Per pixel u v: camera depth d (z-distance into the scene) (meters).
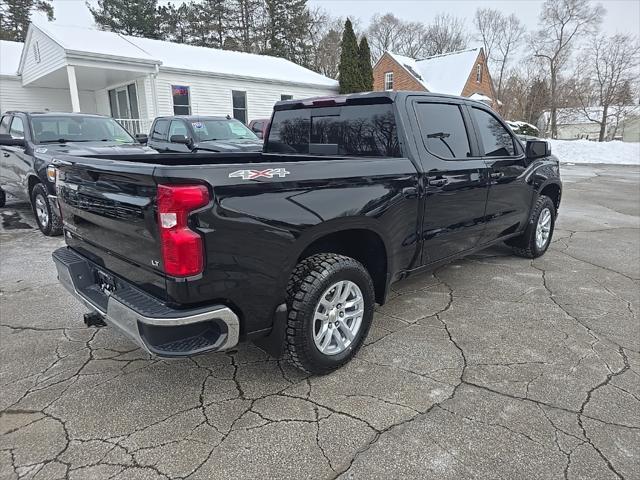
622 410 2.41
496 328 3.41
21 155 6.52
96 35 16.61
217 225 2.08
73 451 2.11
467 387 2.63
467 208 3.71
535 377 2.73
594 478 1.95
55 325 3.46
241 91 17.73
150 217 2.08
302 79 19.89
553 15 41.00
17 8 37.00
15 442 2.17
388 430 2.26
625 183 13.51
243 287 2.24
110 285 2.64
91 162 2.46
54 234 6.17
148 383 2.68
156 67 14.18
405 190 3.04
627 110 38.06
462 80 33.53
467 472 1.98
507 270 4.82
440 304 3.88
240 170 2.16
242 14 41.44
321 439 2.19
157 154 3.52
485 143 4.02
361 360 2.94
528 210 4.76
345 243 3.02
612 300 3.98
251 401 2.50
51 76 15.09
